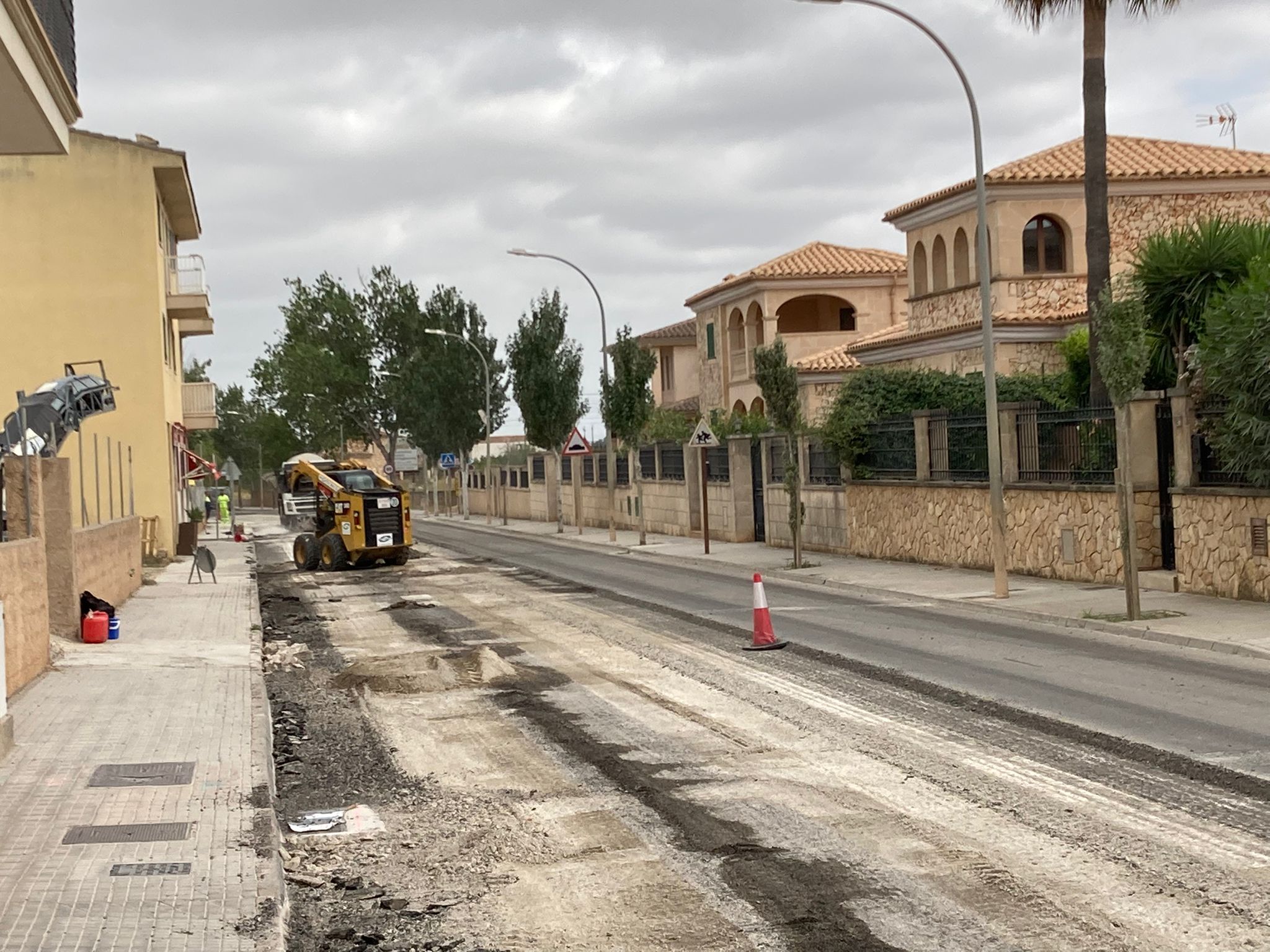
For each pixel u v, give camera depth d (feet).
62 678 46.55
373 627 65.26
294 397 314.55
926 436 86.89
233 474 170.50
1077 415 71.51
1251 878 21.72
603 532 152.97
